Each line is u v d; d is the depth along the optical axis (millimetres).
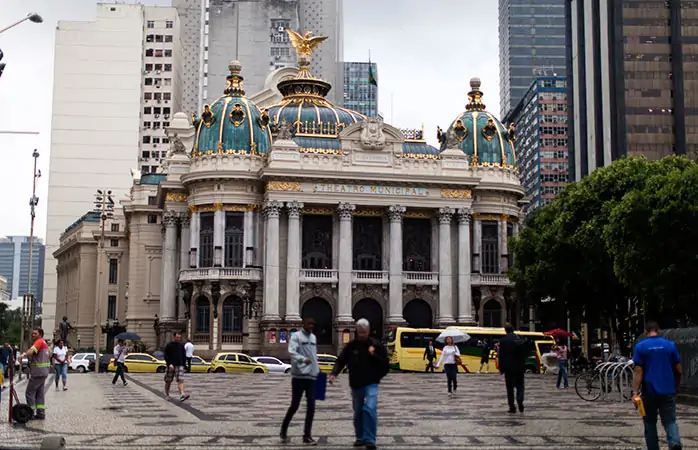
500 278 106188
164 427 27109
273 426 27469
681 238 57906
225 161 100875
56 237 188000
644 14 139500
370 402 21672
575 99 161125
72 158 187625
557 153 192625
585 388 43000
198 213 101125
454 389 43531
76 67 189125
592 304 80438
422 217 105625
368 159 102375
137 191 125438
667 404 19891
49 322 193250
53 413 32469
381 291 102500
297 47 121312
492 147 109625
